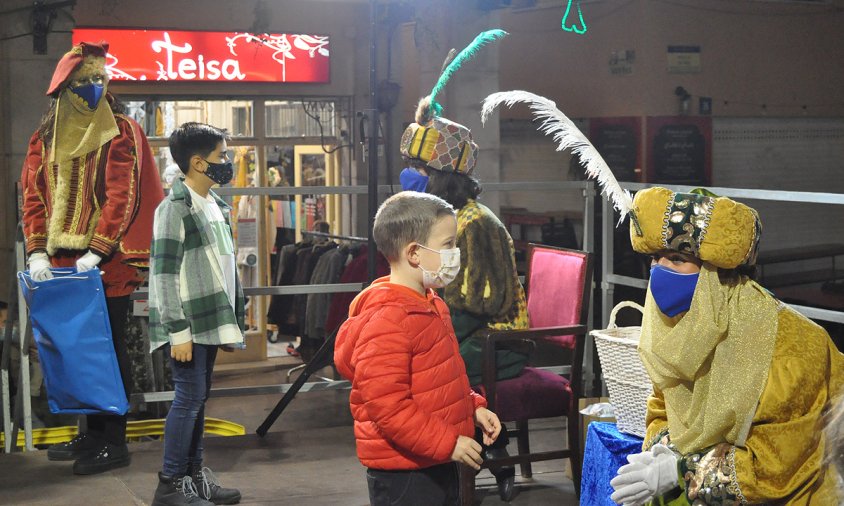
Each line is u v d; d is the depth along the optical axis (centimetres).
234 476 432
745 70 1488
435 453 245
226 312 386
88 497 404
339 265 838
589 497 329
